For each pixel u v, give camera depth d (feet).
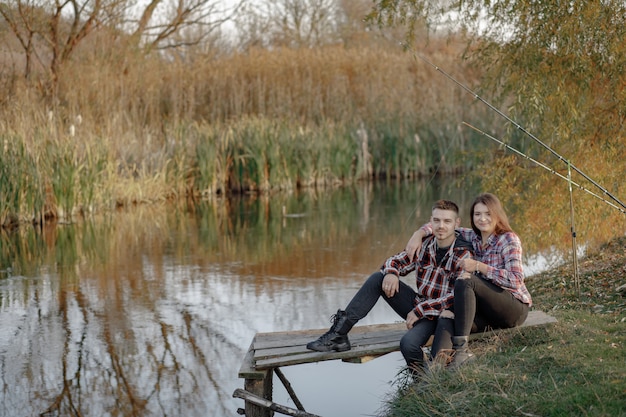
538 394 12.57
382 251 33.99
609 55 23.25
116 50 63.16
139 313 24.25
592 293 20.06
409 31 25.57
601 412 11.51
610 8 23.16
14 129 44.06
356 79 76.33
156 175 54.54
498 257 15.30
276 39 105.50
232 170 60.75
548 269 25.81
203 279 28.99
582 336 15.44
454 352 14.48
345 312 15.48
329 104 73.97
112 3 62.08
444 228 15.33
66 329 22.59
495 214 15.38
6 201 42.01
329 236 38.37
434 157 71.20
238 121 64.13
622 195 24.62
